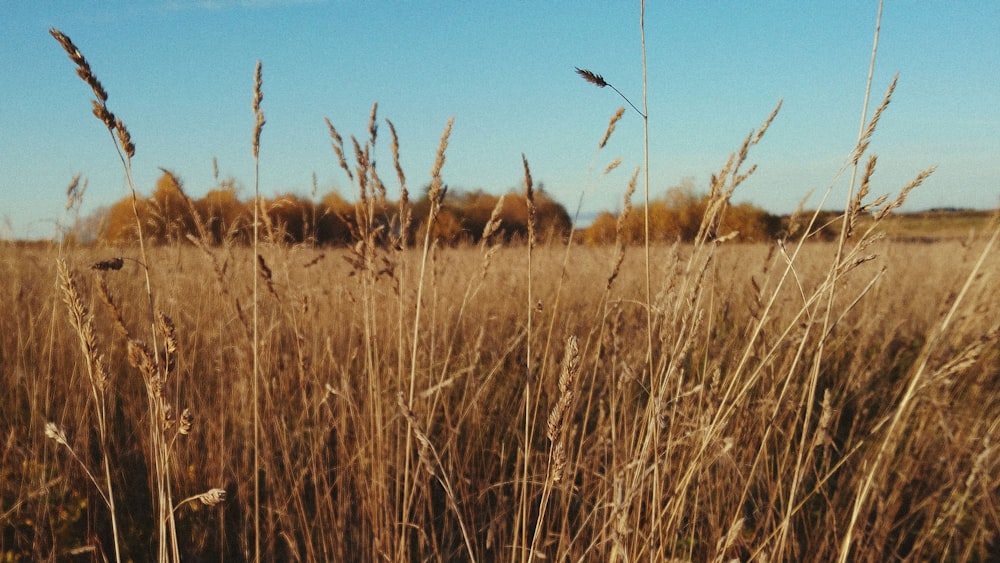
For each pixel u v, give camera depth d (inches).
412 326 153.0
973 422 153.7
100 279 67.7
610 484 110.6
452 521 137.6
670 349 96.2
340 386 152.0
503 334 210.2
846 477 147.7
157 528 122.4
